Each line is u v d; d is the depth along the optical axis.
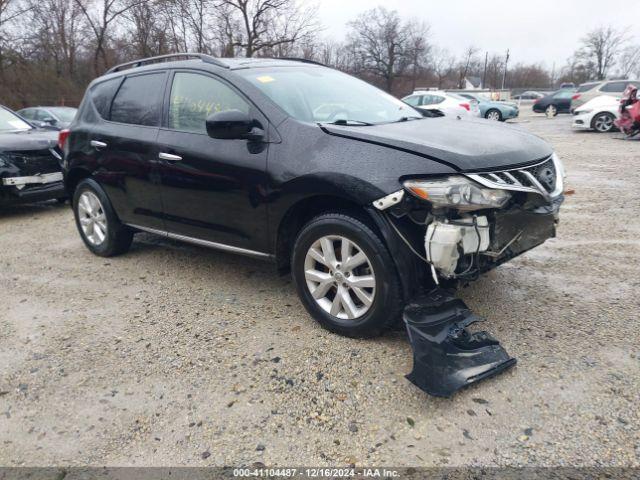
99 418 2.64
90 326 3.64
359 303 3.27
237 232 3.73
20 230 6.50
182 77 4.16
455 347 2.80
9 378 3.03
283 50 25.16
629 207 6.27
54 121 13.47
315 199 3.26
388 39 59.75
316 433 2.46
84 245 5.65
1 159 6.64
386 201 2.85
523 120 25.05
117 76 4.86
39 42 30.05
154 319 3.71
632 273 4.16
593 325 3.31
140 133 4.34
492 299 3.75
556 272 4.23
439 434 2.41
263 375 2.93
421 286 3.00
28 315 3.87
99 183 4.89
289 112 3.50
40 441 2.50
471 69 84.56
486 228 2.87
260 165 3.43
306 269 3.36
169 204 4.18
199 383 2.89
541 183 3.13
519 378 2.77
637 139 13.66
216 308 3.84
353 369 2.94
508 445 2.32
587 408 2.52
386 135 3.08
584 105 16.47
